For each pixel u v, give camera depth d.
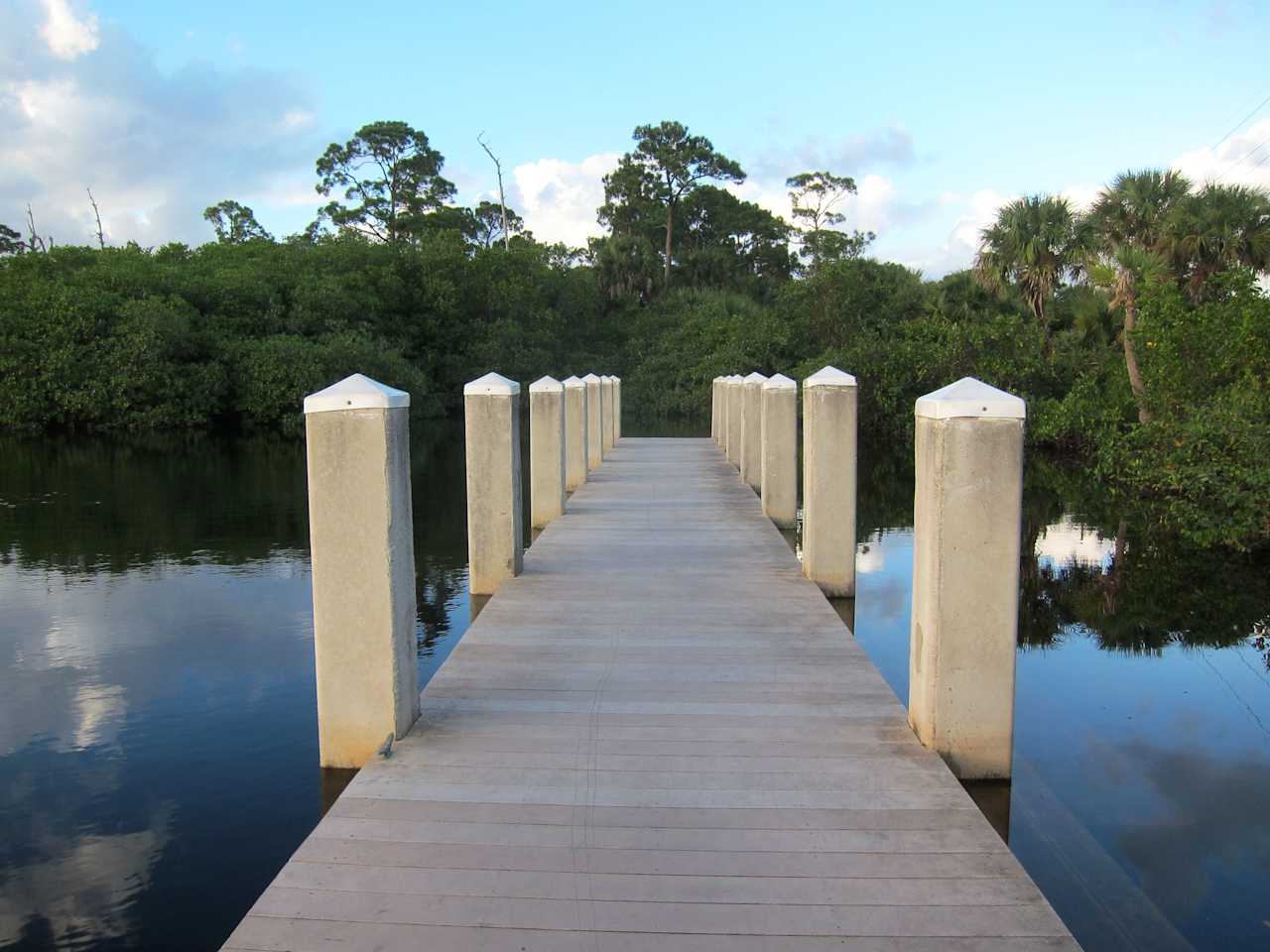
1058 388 19.36
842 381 6.14
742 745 3.51
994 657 3.41
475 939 2.32
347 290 28.06
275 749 4.27
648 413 32.12
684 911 2.44
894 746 3.50
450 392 31.14
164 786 3.89
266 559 8.41
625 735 3.60
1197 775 4.13
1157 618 6.95
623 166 47.34
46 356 22.00
